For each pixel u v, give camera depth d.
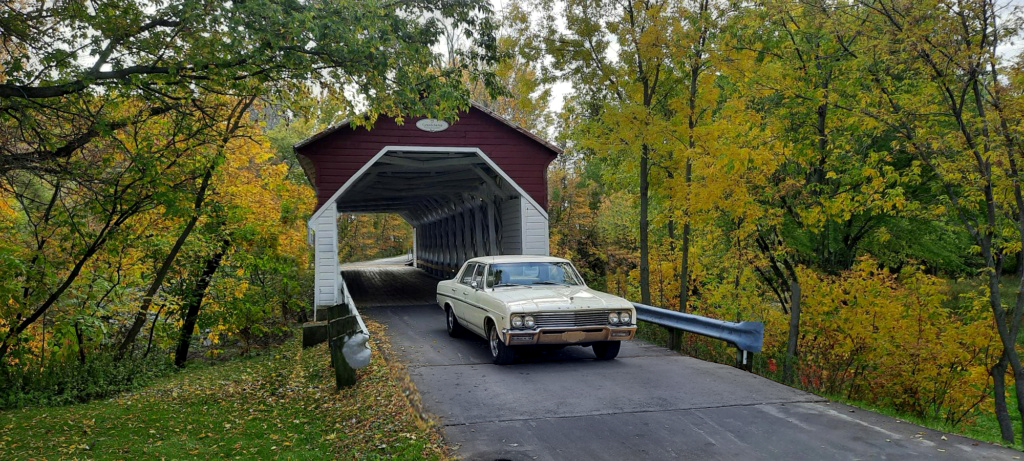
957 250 18.83
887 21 11.02
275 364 12.92
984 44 9.99
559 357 9.82
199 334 21.30
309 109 10.58
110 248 11.12
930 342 12.45
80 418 8.62
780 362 11.12
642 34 13.55
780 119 14.07
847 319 13.50
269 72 8.74
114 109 9.10
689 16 13.29
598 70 15.02
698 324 9.90
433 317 15.29
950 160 11.38
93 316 12.06
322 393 8.62
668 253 20.47
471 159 17.75
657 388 7.55
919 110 11.34
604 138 14.35
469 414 6.42
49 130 8.79
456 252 26.66
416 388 7.60
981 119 10.24
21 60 8.03
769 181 14.20
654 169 16.22
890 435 5.65
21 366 11.70
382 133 15.98
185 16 7.34
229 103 13.10
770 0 11.88
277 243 20.03
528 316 8.55
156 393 11.20
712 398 7.04
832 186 13.91
